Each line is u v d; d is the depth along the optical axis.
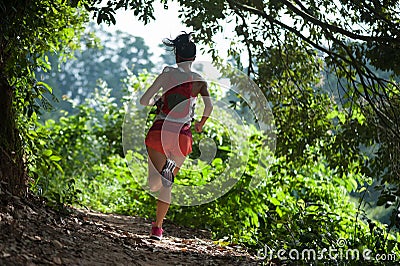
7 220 5.82
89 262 5.56
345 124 9.25
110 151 17.88
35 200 7.48
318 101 9.98
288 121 9.87
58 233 6.19
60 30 10.22
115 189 14.62
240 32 8.94
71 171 16.98
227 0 8.29
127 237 7.48
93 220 8.51
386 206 7.66
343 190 12.39
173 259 6.83
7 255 4.96
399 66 8.18
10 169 7.01
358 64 8.74
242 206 10.48
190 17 8.30
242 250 8.16
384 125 8.54
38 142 8.39
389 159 8.59
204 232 10.07
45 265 5.08
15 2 7.06
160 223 8.02
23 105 8.18
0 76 7.22
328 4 8.98
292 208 10.84
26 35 7.78
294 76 9.87
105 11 7.22
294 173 10.97
